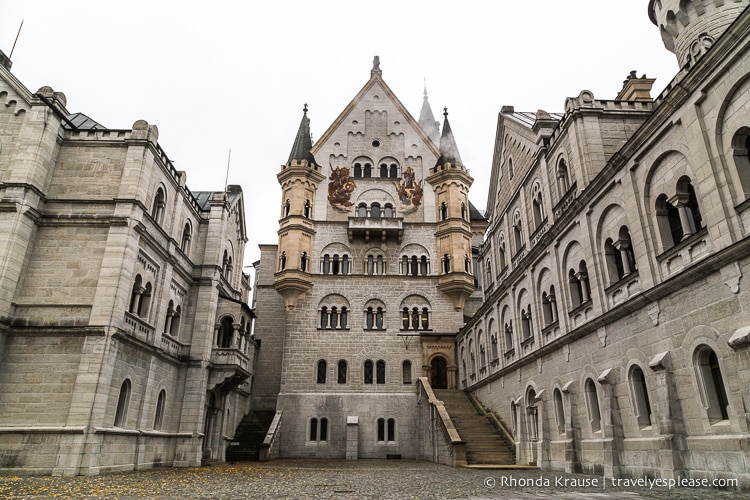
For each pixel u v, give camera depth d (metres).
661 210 17.70
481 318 39.16
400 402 44.47
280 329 52.91
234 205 40.78
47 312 23.58
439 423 33.06
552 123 29.08
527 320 30.72
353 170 52.78
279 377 51.09
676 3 25.48
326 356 45.66
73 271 24.36
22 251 23.69
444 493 15.22
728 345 13.62
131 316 25.41
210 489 16.38
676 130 16.59
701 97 15.21
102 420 22.39
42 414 22.08
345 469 27.30
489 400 36.84
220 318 35.00
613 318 19.55
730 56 14.09
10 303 22.95
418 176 52.88
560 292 24.84
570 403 22.58
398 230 49.41
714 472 13.91
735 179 14.01
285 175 50.78
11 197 23.72
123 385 25.12
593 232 21.86
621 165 19.55
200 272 34.62
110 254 24.53
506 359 33.12
